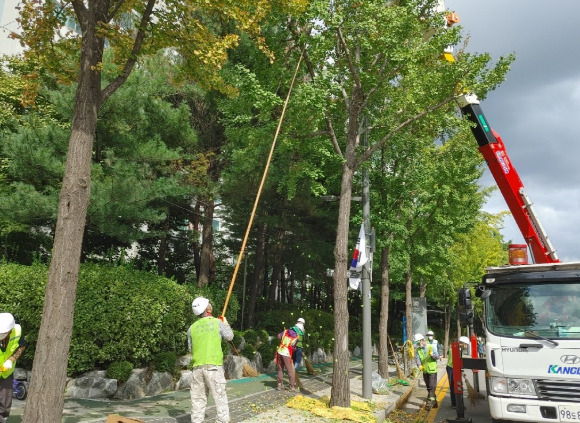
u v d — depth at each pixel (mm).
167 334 12195
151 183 13266
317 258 22109
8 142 12078
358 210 16953
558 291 7941
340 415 9539
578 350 7230
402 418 11188
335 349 10664
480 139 11711
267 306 24625
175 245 23453
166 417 8594
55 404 5406
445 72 11727
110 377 10508
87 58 6262
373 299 40062
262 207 20078
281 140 11844
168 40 7461
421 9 12281
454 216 19594
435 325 51344
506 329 7930
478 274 31766
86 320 10633
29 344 10953
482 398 13602
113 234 12836
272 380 14852
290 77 12164
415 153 16781
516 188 11312
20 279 11164
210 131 16672
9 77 18562
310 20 10898
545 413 7199
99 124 12625
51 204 11820
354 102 11781
